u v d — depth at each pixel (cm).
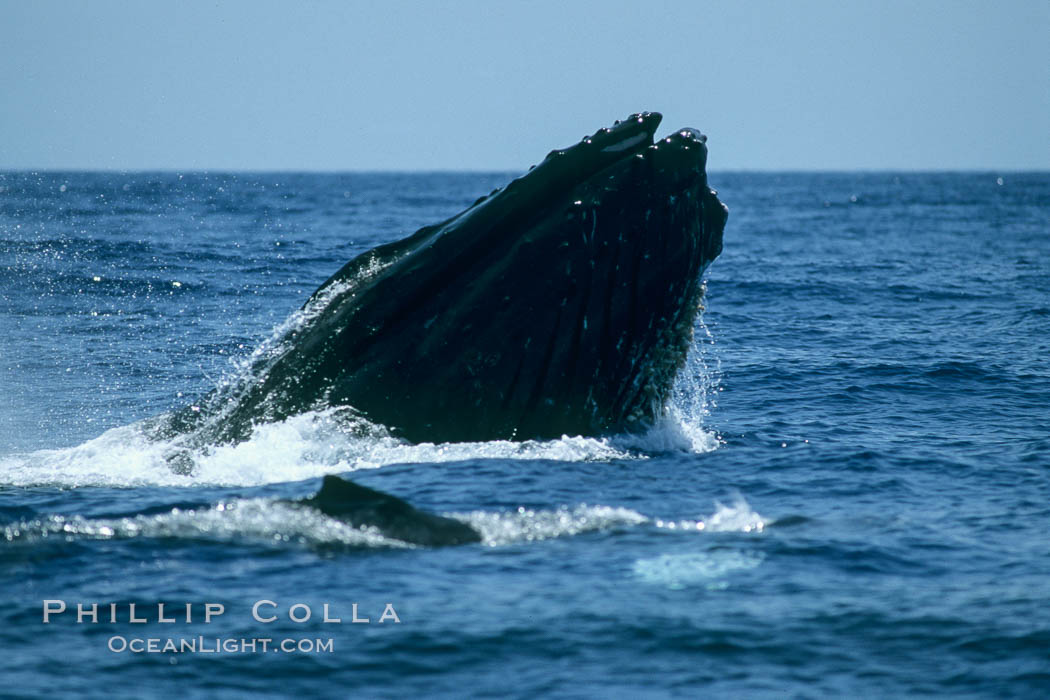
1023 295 12544
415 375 4491
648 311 4534
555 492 4159
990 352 8506
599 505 4056
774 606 3142
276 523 3612
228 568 3334
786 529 3844
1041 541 3797
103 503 4069
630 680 2736
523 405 4544
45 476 4547
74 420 5959
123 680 2711
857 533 3819
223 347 8212
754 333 9556
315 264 13412
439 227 4694
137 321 9325
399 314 4522
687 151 4472
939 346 8838
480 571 3338
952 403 6656
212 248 15150
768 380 7288
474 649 2864
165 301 10431
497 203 4481
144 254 14000
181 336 8650
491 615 3042
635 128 4566
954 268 15838
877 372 7575
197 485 4391
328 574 3288
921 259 17438
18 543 3522
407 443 4497
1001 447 5378
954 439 5594
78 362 7538
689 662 2823
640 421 5025
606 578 3306
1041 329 9912
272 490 4216
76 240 15662
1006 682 2728
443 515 3747
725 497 4253
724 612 3094
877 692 2692
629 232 4403
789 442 5388
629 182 4394
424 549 3497
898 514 4122
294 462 4475
